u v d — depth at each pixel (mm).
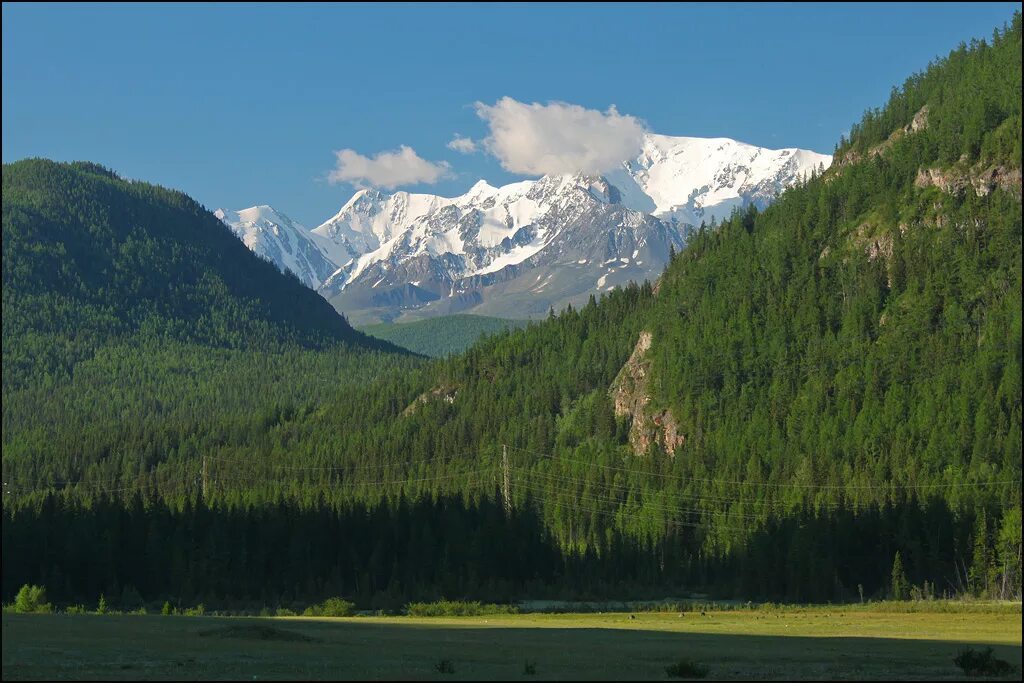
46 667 81438
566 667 88125
